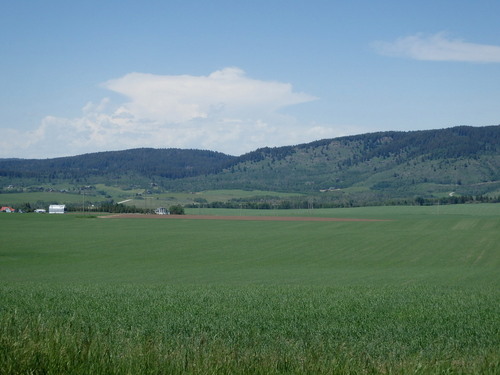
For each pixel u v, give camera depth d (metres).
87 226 99.38
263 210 153.00
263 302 19.30
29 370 7.41
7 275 45.06
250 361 8.42
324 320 15.23
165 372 7.63
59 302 18.17
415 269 51.56
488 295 23.22
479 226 94.69
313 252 65.69
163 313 15.97
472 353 10.88
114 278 42.84
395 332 13.33
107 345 9.14
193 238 80.31
